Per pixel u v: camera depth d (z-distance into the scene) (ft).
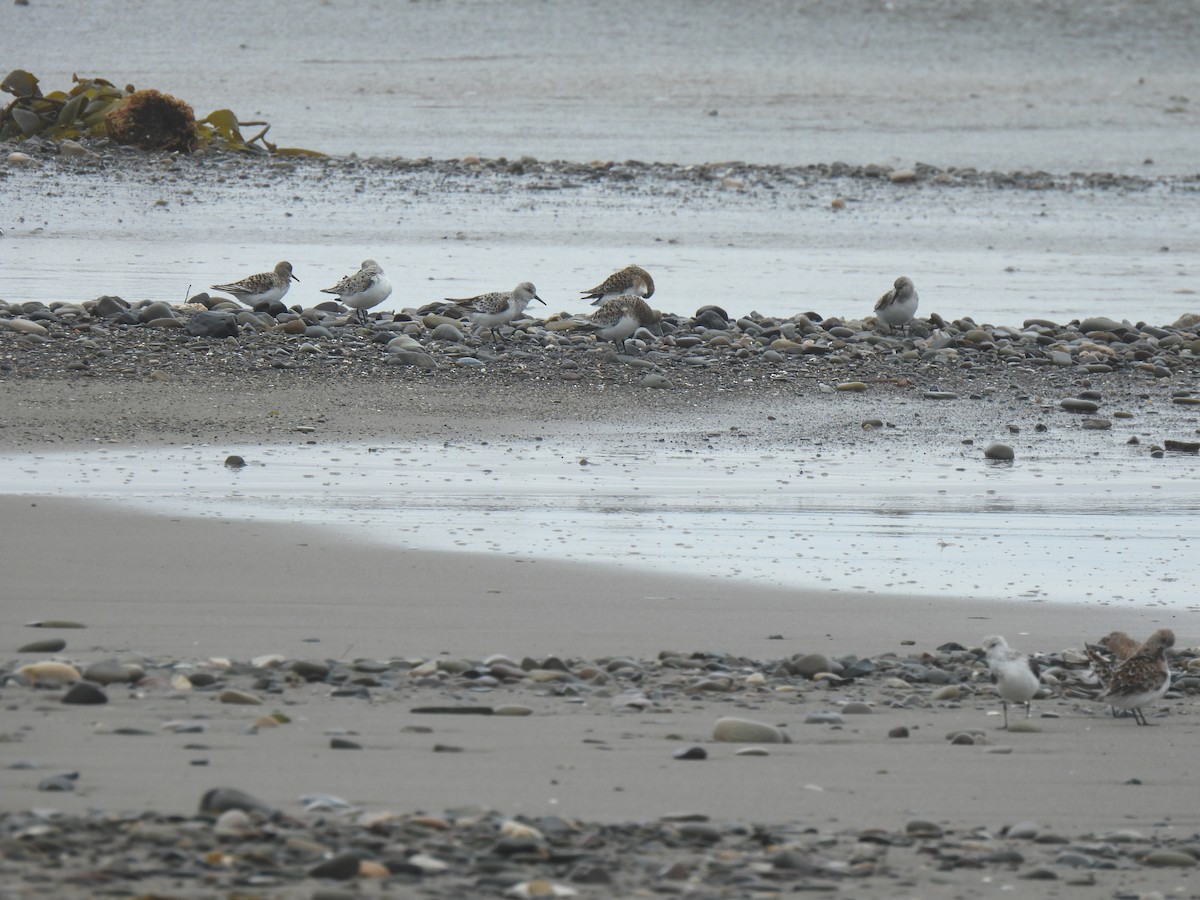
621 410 136.46
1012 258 267.18
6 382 129.90
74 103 314.96
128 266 215.92
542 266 233.55
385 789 47.70
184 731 52.49
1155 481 118.93
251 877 39.14
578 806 47.21
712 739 55.36
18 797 44.88
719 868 42.34
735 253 258.57
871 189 338.75
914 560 91.50
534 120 467.93
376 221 273.33
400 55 590.96
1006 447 126.41
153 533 87.92
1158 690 61.36
